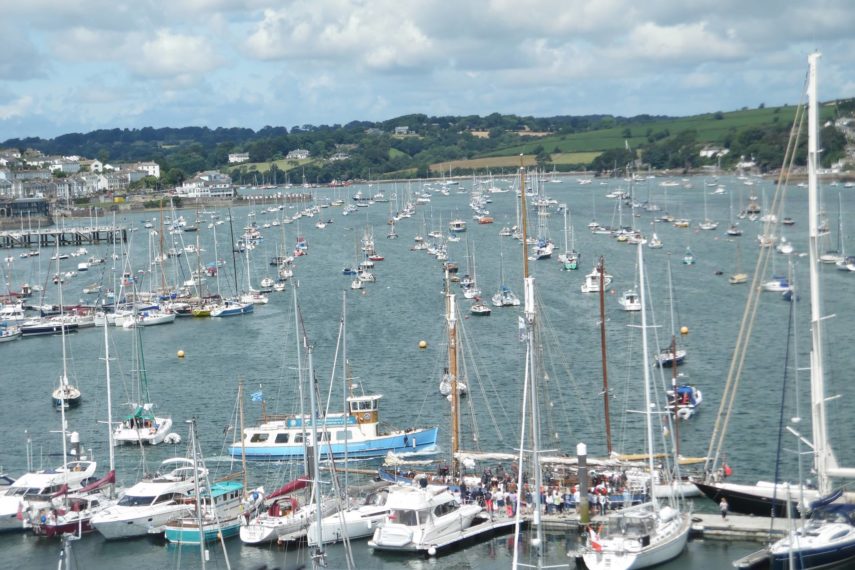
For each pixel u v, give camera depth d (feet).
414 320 601.21
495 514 261.44
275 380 458.50
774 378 405.39
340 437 329.72
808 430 329.11
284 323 616.80
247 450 333.83
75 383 476.13
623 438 339.16
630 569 222.28
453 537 248.11
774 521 238.48
